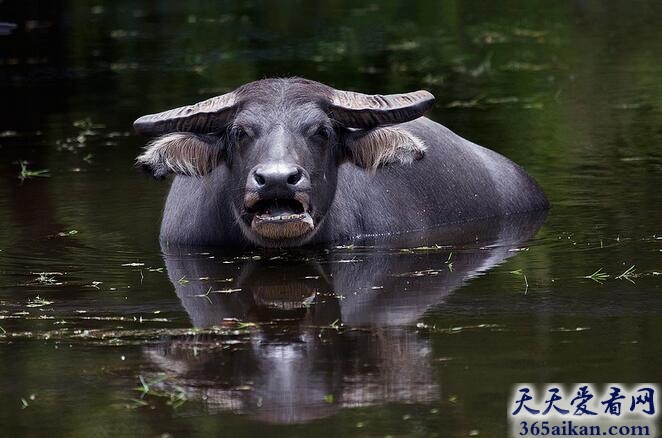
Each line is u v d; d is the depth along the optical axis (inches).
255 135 896.3
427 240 976.3
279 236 877.8
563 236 974.4
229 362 689.0
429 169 1054.4
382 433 590.6
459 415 609.9
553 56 1905.8
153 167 944.9
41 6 2532.0
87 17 2411.4
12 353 716.0
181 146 941.2
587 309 767.7
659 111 1477.6
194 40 2134.6
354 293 818.8
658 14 2256.4
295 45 2063.2
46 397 647.8
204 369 680.4
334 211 970.7
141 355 705.6
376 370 669.9
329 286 838.5
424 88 1676.9
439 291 819.4
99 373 679.1
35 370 687.1
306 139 897.5
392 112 931.3
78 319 777.6
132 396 644.7
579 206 1076.5
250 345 717.3
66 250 960.9
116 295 830.5
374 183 1011.3
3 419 620.4
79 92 1717.5
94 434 598.2
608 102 1540.4
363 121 932.0
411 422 602.2
